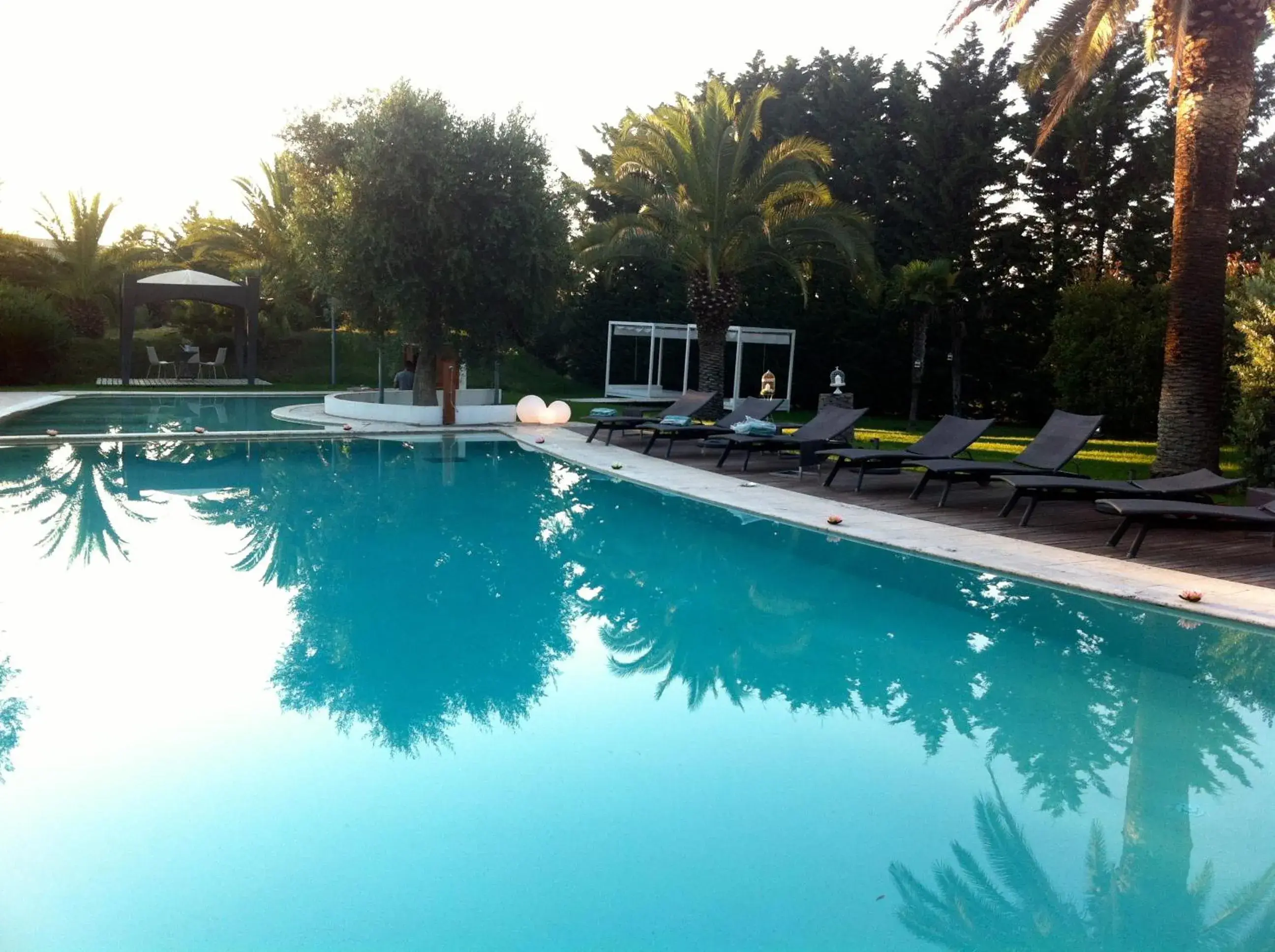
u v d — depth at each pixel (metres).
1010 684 5.50
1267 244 28.50
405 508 11.02
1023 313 31.77
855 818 3.86
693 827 3.77
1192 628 6.57
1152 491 9.25
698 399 17.27
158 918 3.11
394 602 7.12
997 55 30.27
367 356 36.69
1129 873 3.46
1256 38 11.11
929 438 12.59
